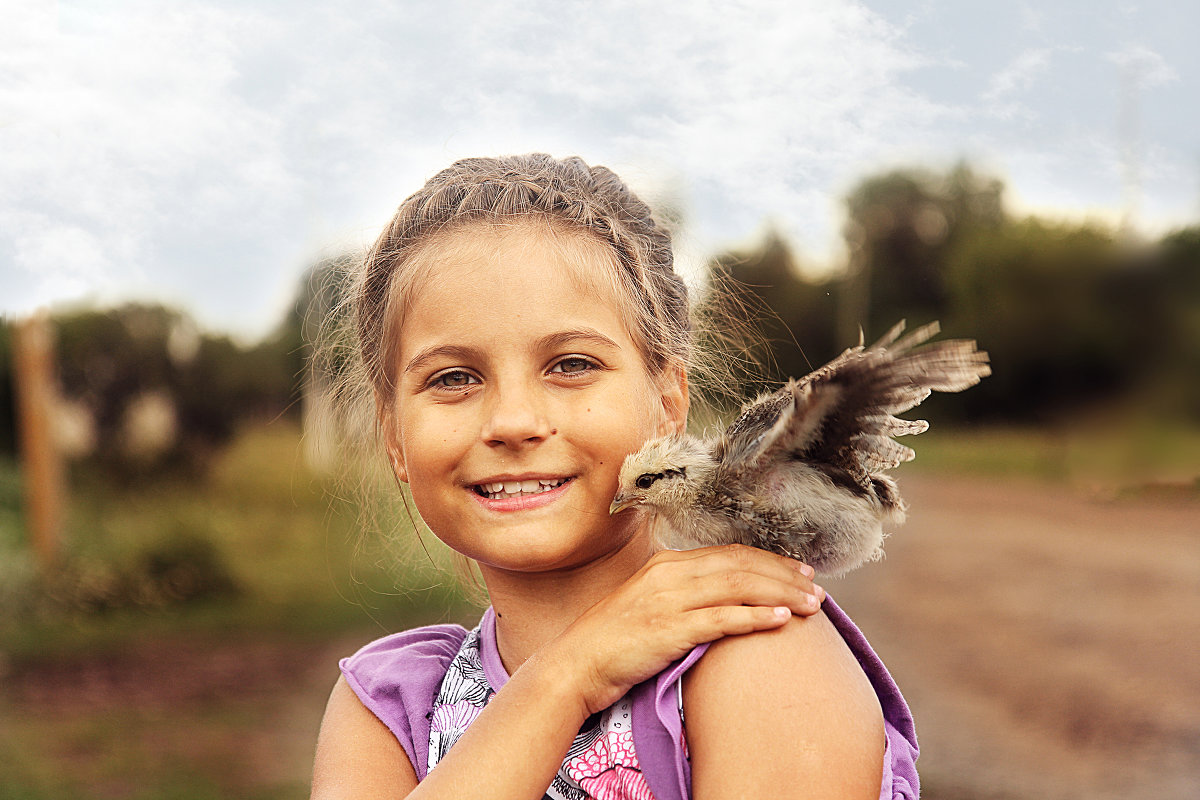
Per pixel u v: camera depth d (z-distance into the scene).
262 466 22.05
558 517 2.08
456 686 2.31
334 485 3.31
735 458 2.50
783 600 1.90
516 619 2.22
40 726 8.96
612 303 2.20
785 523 2.47
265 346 26.36
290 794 7.24
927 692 9.55
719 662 1.86
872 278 45.91
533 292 2.10
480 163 2.51
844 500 2.41
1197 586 13.87
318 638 12.16
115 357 25.08
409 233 2.35
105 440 24.53
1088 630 11.74
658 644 1.87
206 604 13.88
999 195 46.25
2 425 23.73
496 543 2.08
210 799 7.12
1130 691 9.38
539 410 2.07
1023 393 33.72
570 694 1.89
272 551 15.99
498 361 2.10
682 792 1.84
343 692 2.51
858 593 14.25
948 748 7.99
